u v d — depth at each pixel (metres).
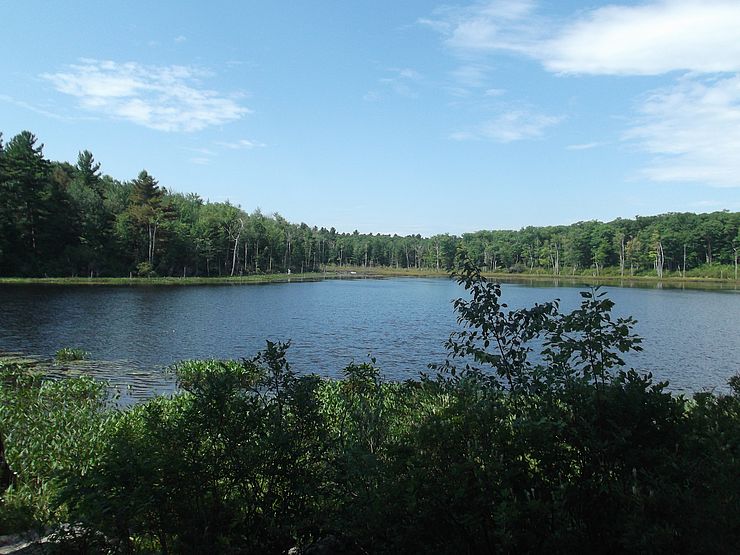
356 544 3.69
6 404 10.52
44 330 31.41
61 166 102.38
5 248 64.75
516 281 113.25
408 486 3.18
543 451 3.40
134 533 3.57
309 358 25.80
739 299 65.56
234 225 113.00
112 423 8.73
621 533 3.00
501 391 4.16
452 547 3.19
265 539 3.78
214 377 4.08
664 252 132.00
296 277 122.50
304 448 4.00
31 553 4.45
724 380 22.12
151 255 85.19
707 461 3.03
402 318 43.97
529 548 3.09
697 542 2.66
